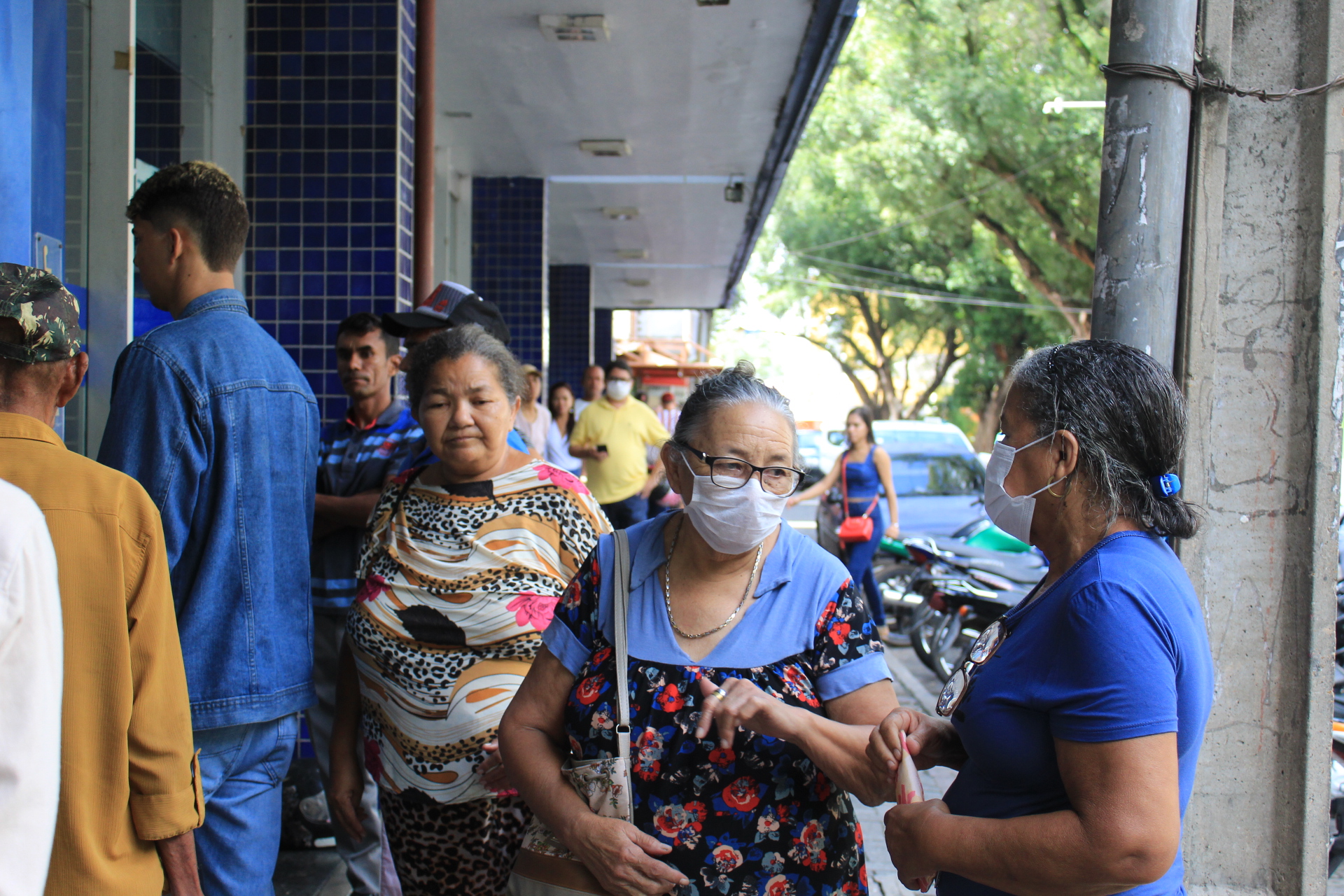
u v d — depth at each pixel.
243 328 2.51
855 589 1.97
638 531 2.07
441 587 2.56
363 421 3.64
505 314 11.08
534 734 2.03
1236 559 2.64
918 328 32.69
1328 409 2.58
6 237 2.58
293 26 4.97
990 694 1.60
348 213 4.98
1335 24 2.55
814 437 18.05
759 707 1.73
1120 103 2.52
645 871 1.80
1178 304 2.63
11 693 1.40
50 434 1.77
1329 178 2.56
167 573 1.83
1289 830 2.64
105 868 1.69
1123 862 1.37
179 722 1.82
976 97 20.08
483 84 8.09
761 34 7.09
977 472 11.30
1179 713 1.46
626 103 8.55
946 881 1.75
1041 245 22.95
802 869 1.85
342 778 2.80
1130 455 1.58
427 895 2.63
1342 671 4.38
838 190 26.80
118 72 4.00
